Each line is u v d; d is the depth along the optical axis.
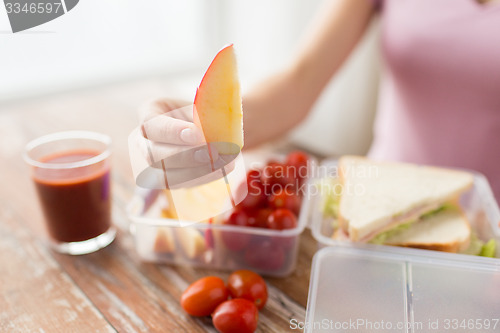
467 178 0.84
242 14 2.12
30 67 1.87
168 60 2.20
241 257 0.69
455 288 0.60
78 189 0.70
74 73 1.96
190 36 2.28
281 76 1.06
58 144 0.79
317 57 1.09
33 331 0.58
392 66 1.11
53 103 1.48
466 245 0.71
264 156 1.09
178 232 0.68
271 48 2.04
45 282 0.67
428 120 1.08
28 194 0.93
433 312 0.57
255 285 0.60
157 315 0.61
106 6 1.96
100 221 0.74
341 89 1.92
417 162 1.12
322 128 2.06
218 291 0.59
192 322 0.60
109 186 0.75
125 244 0.77
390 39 1.11
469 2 0.99
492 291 0.60
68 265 0.71
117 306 0.63
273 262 0.68
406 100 1.11
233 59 0.51
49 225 0.73
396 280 0.62
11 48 1.79
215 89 0.52
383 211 0.73
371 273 0.63
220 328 0.56
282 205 0.70
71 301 0.64
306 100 1.10
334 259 0.66
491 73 0.95
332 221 0.77
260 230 0.66
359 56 1.81
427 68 1.03
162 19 2.15
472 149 1.03
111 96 1.54
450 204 0.80
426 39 1.02
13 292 0.65
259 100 1.00
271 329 0.59
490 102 0.98
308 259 0.73
